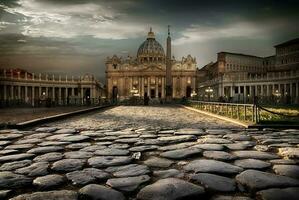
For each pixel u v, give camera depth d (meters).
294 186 3.91
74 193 3.73
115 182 4.13
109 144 7.38
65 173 4.65
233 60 113.94
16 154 6.14
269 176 4.36
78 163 5.26
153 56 156.62
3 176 4.48
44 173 4.65
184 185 3.97
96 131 10.33
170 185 3.98
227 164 5.10
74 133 9.79
